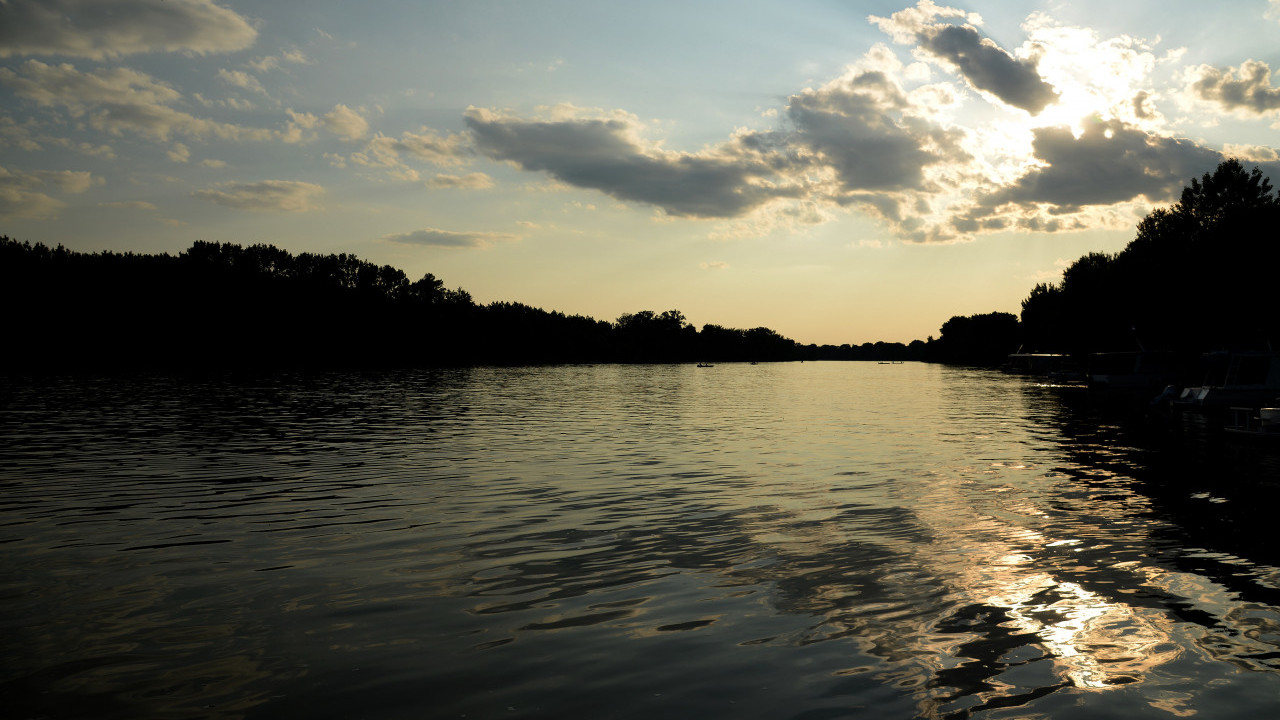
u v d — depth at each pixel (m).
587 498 17.08
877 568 11.40
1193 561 11.73
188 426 32.97
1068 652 8.21
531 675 7.64
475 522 14.63
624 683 7.45
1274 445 27.66
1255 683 7.46
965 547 12.65
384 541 13.12
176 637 8.69
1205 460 23.53
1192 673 7.69
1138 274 77.75
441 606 9.76
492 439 29.11
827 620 9.18
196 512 15.45
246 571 11.31
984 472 21.14
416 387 70.62
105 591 10.34
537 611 9.56
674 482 19.31
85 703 7.04
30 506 15.98
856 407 49.41
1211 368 48.41
